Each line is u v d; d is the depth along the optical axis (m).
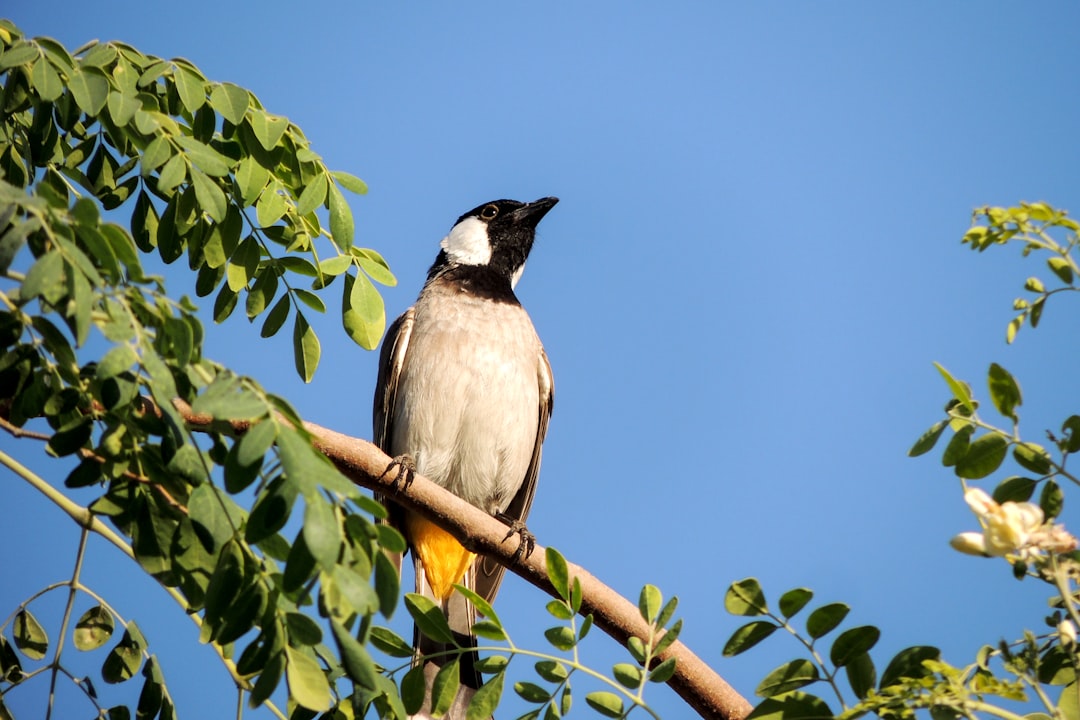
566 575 7.19
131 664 7.01
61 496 6.72
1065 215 6.61
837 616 6.39
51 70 7.05
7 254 4.92
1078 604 6.23
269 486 5.30
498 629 7.05
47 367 6.18
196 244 8.30
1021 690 5.70
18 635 7.05
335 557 4.79
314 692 5.54
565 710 6.86
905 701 5.75
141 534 6.30
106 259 5.27
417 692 7.12
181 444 5.70
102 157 8.43
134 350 5.11
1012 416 6.95
